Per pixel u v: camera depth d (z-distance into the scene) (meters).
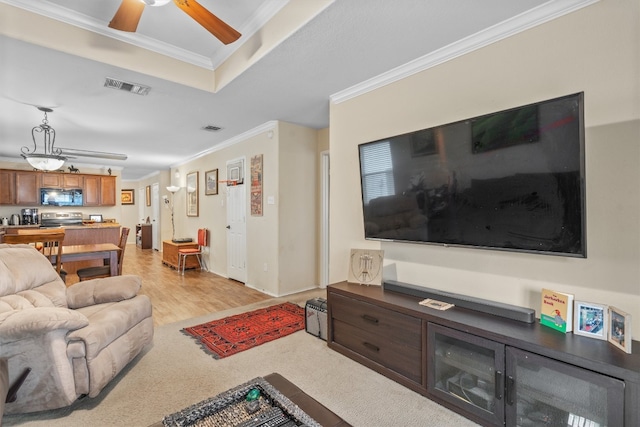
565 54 1.80
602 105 1.68
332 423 1.15
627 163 1.61
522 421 1.58
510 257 2.03
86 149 5.85
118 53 2.54
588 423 1.40
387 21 2.00
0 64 2.48
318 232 4.69
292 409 1.20
